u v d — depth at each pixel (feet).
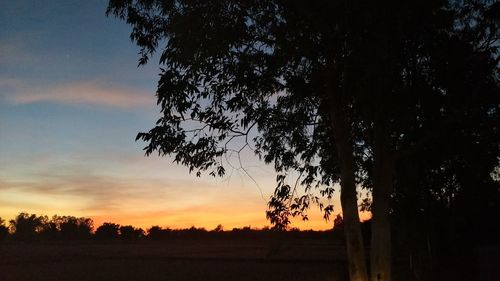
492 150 52.39
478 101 43.11
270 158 53.98
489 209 104.63
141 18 44.55
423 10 37.55
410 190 73.61
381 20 36.42
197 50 41.81
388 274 45.60
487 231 113.80
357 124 53.31
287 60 42.24
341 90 44.37
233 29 41.78
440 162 58.75
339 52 39.50
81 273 186.29
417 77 41.57
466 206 96.48
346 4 36.40
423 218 85.46
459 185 79.36
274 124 51.70
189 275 167.63
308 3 37.76
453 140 50.24
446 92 43.47
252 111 46.80
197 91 43.68
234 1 41.78
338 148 47.75
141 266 219.82
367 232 133.80
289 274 155.63
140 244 606.96
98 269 205.77
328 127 53.72
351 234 47.06
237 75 43.68
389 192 46.21
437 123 45.68
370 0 35.83
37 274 184.65
